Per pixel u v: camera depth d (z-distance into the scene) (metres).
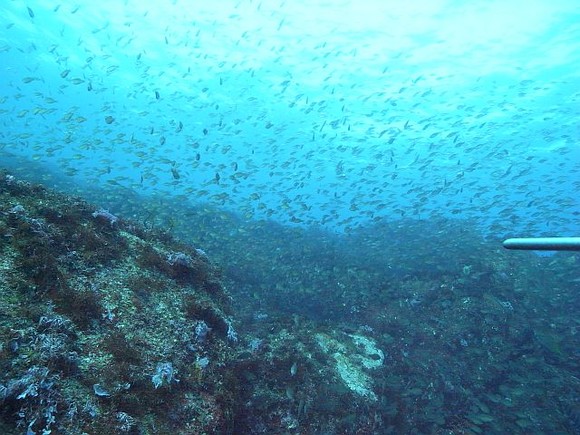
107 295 5.53
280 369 7.04
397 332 11.22
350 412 6.90
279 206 16.91
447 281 12.71
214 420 4.88
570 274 14.11
